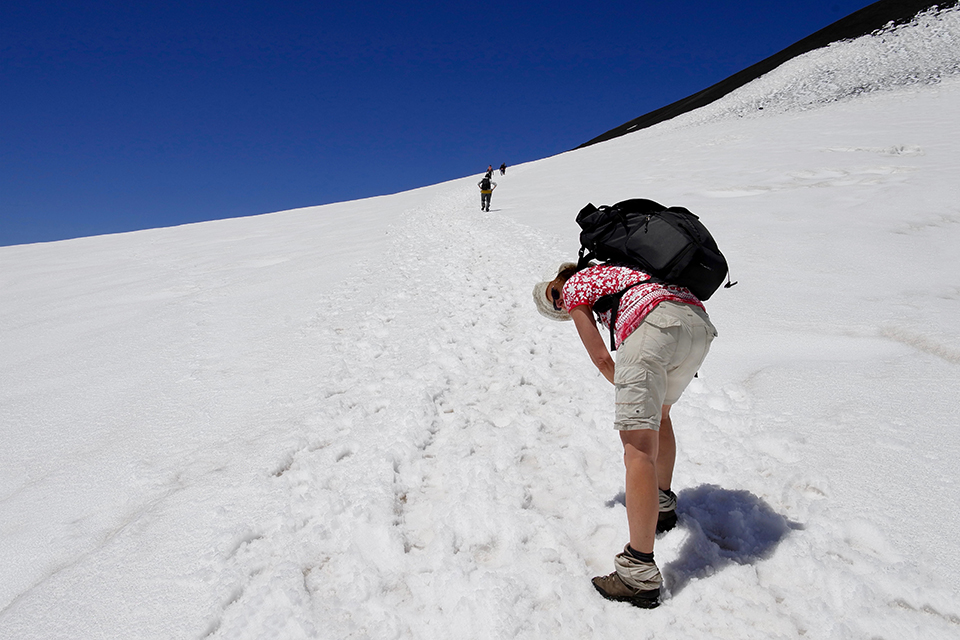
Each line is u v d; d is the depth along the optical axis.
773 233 8.05
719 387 3.67
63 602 2.23
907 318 4.52
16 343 6.62
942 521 2.16
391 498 2.74
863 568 2.00
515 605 2.00
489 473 2.91
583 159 30.53
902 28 41.59
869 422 2.96
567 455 3.05
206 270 10.85
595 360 2.19
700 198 12.18
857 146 16.31
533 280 7.44
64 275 11.82
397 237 13.20
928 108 23.91
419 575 2.24
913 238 7.15
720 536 2.34
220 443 3.54
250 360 5.18
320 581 2.25
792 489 2.54
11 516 2.94
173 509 2.81
